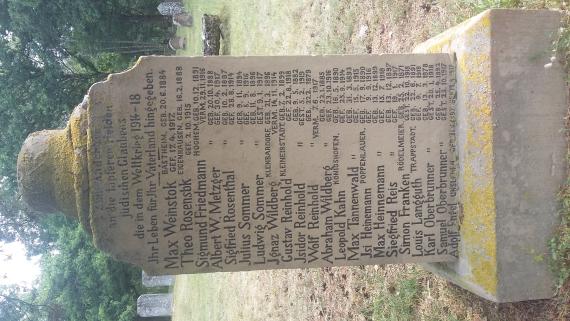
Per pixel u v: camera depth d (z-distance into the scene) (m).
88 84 21.27
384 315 5.15
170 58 3.68
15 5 18.34
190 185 3.73
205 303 10.85
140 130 3.68
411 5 5.39
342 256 3.87
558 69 3.57
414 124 3.86
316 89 3.80
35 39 19.20
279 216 3.81
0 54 19.11
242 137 3.76
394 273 5.11
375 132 3.84
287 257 3.84
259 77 3.76
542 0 3.78
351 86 3.82
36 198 3.75
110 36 20.59
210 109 3.73
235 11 10.95
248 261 3.82
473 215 3.67
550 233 3.58
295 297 6.86
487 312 4.05
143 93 3.67
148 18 21.30
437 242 3.88
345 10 6.57
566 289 3.53
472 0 4.45
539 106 3.55
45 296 25.80
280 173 3.79
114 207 3.69
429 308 4.65
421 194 3.87
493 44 3.50
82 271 24.48
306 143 3.80
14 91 19.38
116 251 3.73
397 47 5.60
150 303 17.47
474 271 3.69
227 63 3.73
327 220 3.84
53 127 20.44
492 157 3.53
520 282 3.56
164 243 3.75
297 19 8.01
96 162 3.65
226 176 3.76
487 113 3.54
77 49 20.56
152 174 3.70
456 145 3.84
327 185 3.82
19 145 19.70
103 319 23.72
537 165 3.56
